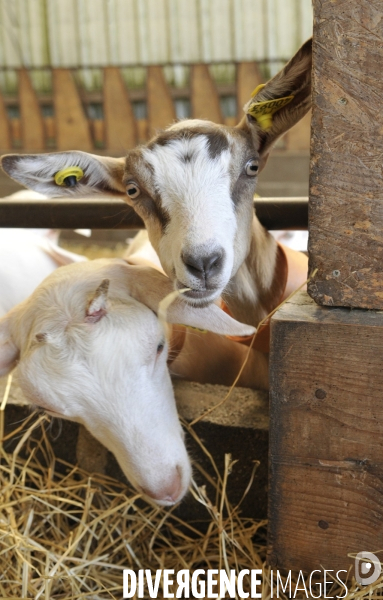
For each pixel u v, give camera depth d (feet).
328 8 1.50
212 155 2.05
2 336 2.12
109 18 7.07
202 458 2.32
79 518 2.42
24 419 2.47
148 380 1.96
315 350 1.70
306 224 2.56
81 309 1.99
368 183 1.59
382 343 1.64
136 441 1.93
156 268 2.31
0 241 3.85
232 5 6.84
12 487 2.29
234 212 2.08
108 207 2.65
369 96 1.53
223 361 2.85
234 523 2.24
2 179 7.75
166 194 2.04
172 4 6.92
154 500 2.01
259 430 2.21
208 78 7.12
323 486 1.80
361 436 1.72
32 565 2.13
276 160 7.11
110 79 7.27
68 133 7.52
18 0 7.13
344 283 1.70
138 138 7.47
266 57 6.97
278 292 2.51
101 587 2.17
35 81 7.41
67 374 1.88
